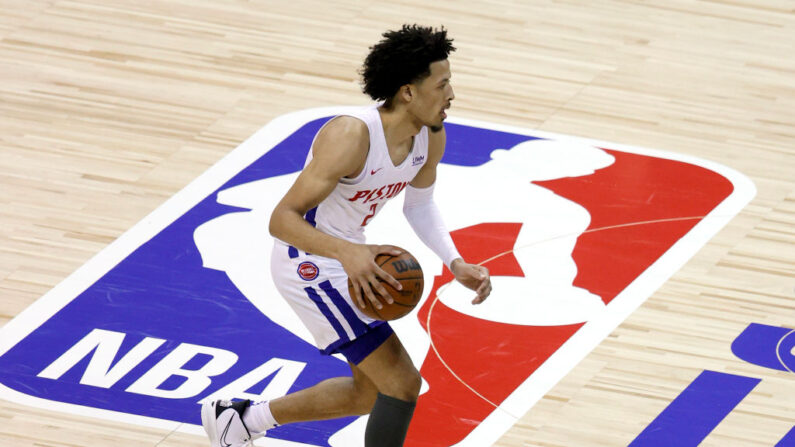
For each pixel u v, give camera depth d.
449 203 14.59
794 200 14.76
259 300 12.58
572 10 20.05
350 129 8.69
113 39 18.48
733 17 19.98
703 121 16.67
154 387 11.14
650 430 10.75
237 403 9.95
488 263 13.39
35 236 13.58
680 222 14.21
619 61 18.33
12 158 15.18
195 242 13.58
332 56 18.19
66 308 12.30
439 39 8.69
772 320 12.40
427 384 11.32
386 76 8.70
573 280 13.06
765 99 17.33
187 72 17.56
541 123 16.50
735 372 11.58
